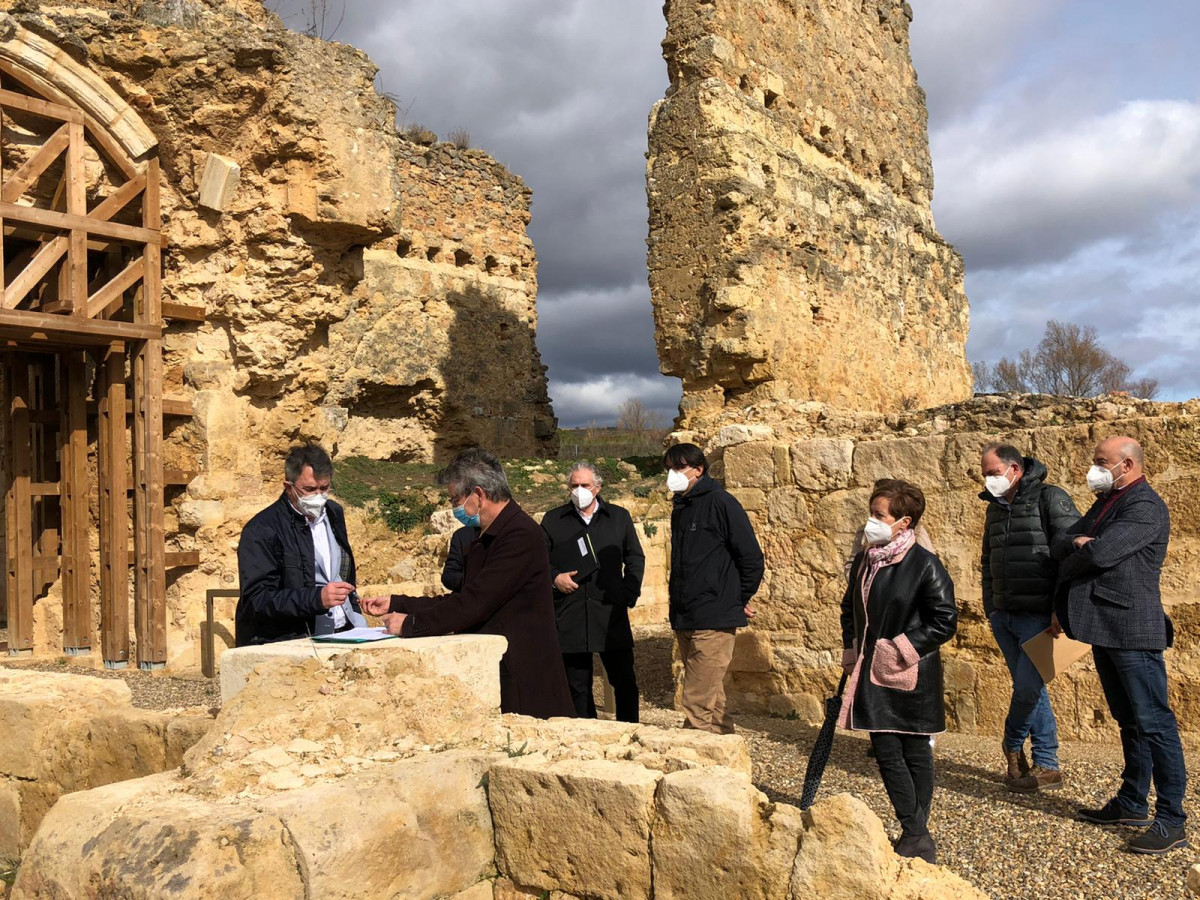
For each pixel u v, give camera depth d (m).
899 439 7.88
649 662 11.59
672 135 16.36
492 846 3.62
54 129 10.32
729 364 15.78
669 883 3.16
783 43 18.39
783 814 3.05
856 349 19.52
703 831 3.10
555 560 6.81
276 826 2.97
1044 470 5.85
